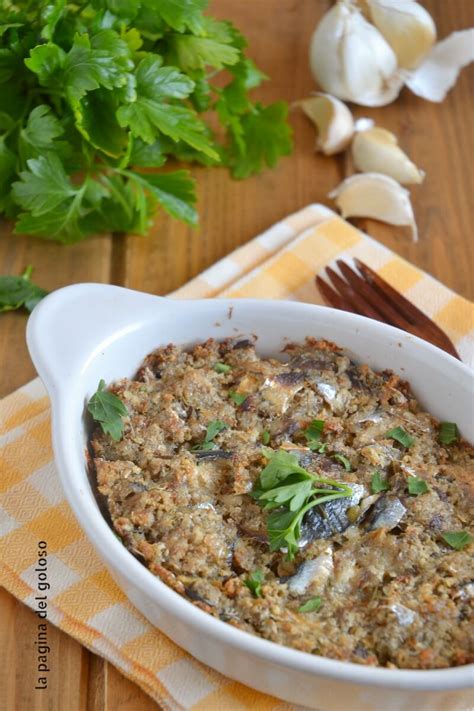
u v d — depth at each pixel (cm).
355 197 56
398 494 43
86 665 44
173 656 43
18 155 53
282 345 47
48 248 55
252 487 43
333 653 40
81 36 50
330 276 51
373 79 59
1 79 52
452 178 58
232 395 45
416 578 41
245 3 64
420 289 52
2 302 52
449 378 45
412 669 40
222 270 53
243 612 41
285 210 57
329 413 45
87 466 44
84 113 51
